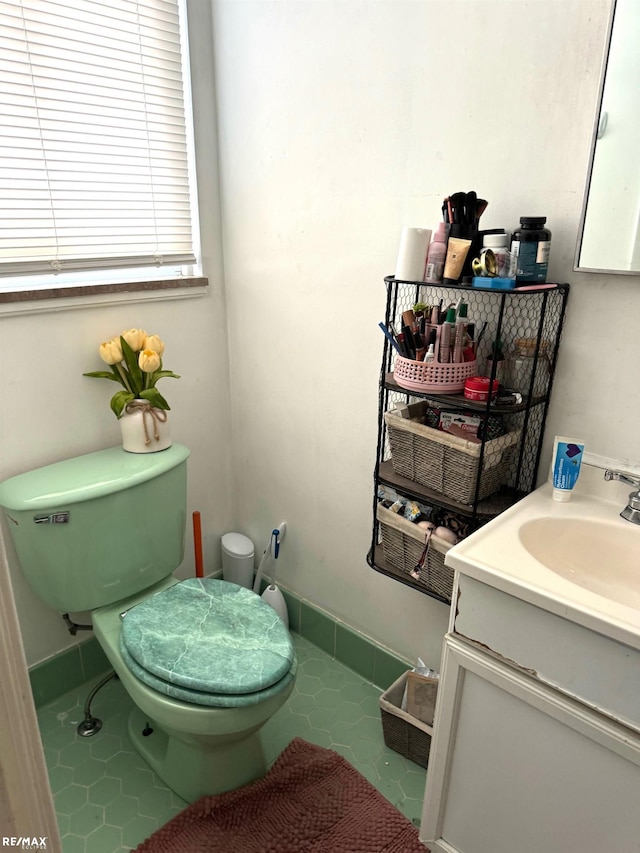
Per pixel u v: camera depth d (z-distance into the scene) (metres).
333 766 1.52
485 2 1.17
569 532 1.17
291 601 2.04
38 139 1.45
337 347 1.65
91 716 1.68
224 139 1.77
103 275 1.70
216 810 1.40
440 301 1.32
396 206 1.43
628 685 0.88
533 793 1.07
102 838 1.37
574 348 1.22
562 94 1.12
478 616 1.04
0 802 0.45
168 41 1.63
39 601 1.66
